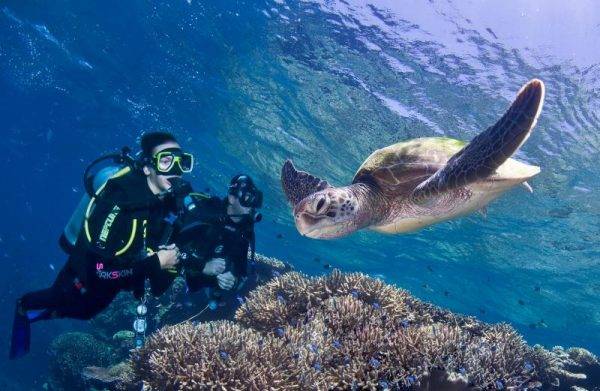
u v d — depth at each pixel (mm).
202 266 4500
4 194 80875
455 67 12438
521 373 5391
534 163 14648
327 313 5785
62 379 12703
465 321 7539
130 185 3736
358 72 13680
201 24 15211
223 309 9531
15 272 31312
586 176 14484
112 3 16578
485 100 12938
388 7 11562
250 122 19188
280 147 19938
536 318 30906
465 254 23750
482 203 5816
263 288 7469
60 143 39750
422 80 13070
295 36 13508
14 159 57594
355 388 4426
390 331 5105
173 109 21953
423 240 23297
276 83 15883
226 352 4695
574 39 10805
